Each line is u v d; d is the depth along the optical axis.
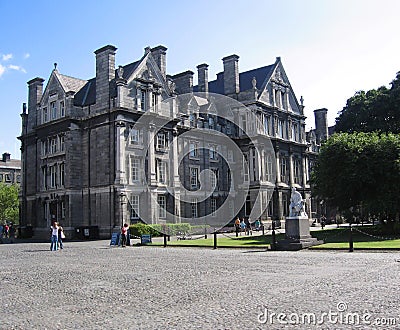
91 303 10.66
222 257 21.75
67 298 11.40
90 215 47.06
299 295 11.02
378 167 35.78
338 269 15.88
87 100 50.53
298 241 26.12
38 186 52.25
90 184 47.59
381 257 19.88
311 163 78.00
